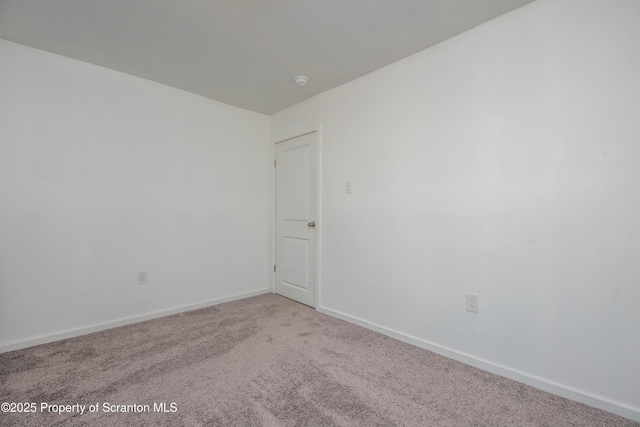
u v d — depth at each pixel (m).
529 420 1.39
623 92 1.43
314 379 1.71
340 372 1.79
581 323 1.53
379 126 2.42
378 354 2.03
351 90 2.63
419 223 2.17
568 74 1.57
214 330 2.42
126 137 2.55
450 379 1.73
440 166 2.06
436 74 2.07
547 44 1.63
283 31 1.91
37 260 2.15
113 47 2.12
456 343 1.98
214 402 1.50
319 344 2.18
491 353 1.83
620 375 1.44
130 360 1.91
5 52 2.04
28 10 1.71
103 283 2.43
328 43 2.05
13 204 2.06
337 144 2.76
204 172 3.04
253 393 1.57
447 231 2.02
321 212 2.91
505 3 1.67
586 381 1.52
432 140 2.10
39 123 2.16
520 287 1.72
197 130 2.98
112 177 2.48
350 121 2.65
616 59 1.44
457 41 1.97
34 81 2.14
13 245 2.06
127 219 2.55
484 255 1.86
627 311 1.42
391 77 2.33
